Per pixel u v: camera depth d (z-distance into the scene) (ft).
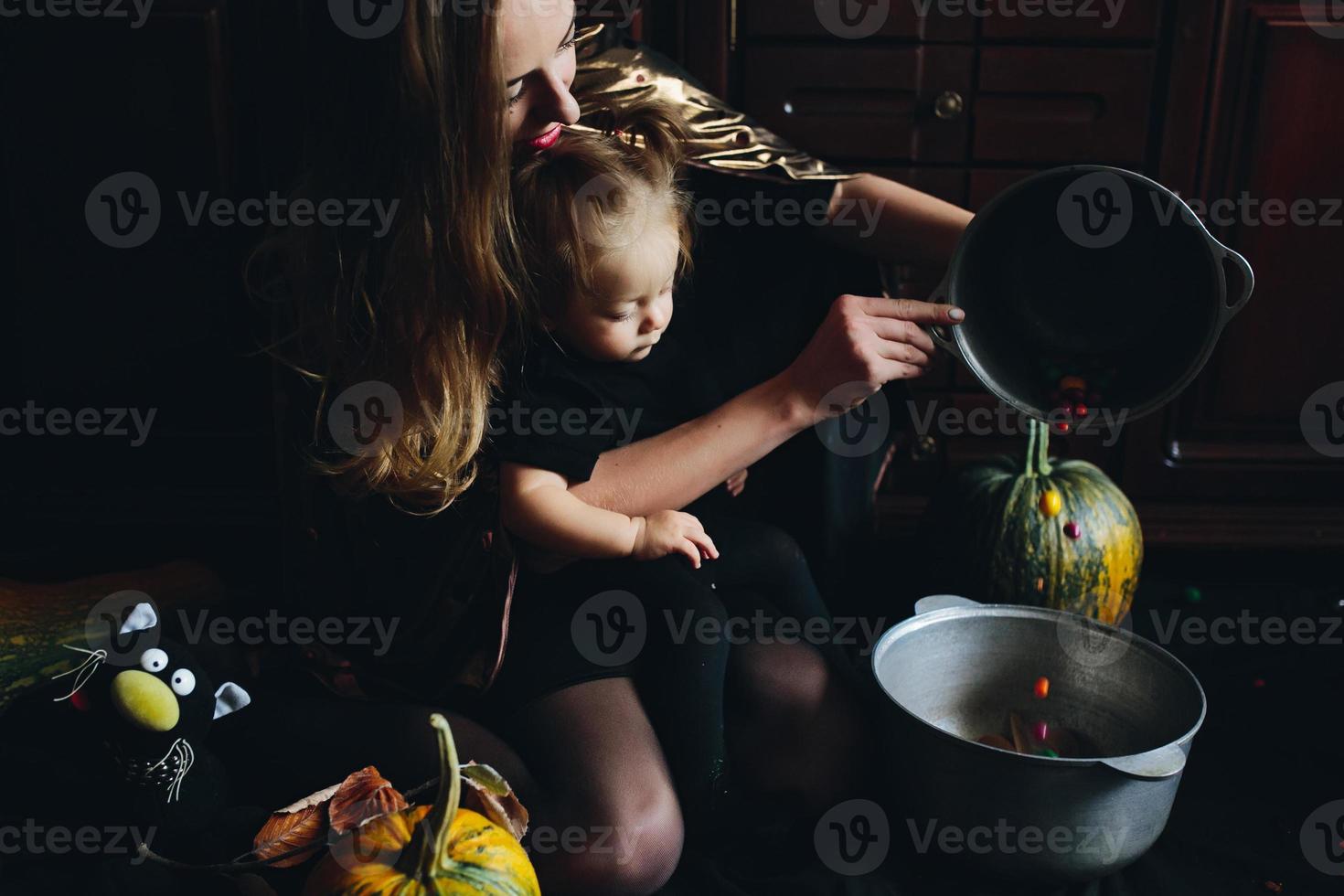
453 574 3.63
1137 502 5.71
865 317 3.61
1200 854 3.82
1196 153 5.21
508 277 3.49
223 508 5.50
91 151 5.00
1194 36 5.02
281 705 3.84
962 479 5.08
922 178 5.29
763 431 3.66
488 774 3.15
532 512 3.46
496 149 3.24
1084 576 4.83
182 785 3.60
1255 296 5.40
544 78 3.29
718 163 4.14
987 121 5.19
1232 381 5.52
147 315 5.24
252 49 4.83
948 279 3.59
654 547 3.54
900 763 3.67
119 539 5.63
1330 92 5.08
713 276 4.34
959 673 4.25
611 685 3.66
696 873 3.70
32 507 5.50
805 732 3.96
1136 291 3.60
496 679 3.73
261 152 4.25
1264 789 4.15
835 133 5.23
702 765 3.63
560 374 3.57
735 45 5.15
